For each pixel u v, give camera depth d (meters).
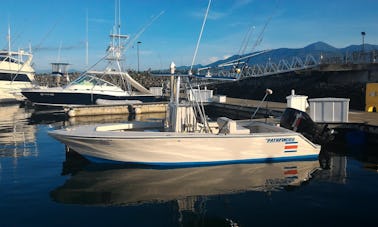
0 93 37.56
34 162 9.98
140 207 6.48
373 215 6.04
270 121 13.77
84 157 9.77
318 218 5.93
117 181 8.08
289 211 6.25
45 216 6.04
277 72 31.25
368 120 14.01
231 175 8.48
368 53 26.14
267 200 6.82
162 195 7.12
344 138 13.24
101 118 24.72
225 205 6.56
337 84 26.53
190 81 10.05
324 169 9.15
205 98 29.56
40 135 15.32
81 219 5.92
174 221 5.84
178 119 9.54
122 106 27.91
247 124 11.59
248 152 9.43
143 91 35.41
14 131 16.72
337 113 13.45
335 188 7.55
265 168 9.11
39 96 29.58
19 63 41.16
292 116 11.09
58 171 9.01
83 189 7.52
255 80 37.56
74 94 29.44
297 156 9.91
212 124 10.49
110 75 33.97
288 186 7.70
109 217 6.01
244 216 6.04
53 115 25.91
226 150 9.24
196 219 5.92
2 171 9.01
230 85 41.25
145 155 9.09
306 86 30.17
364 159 10.41
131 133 9.16
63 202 6.73
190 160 9.18
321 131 11.30
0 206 6.52
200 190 7.42
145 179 8.21
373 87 16.97
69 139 9.12
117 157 9.27
